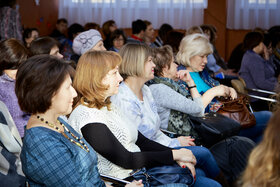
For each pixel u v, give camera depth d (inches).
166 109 107.1
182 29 306.3
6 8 201.3
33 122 61.5
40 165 58.1
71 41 254.7
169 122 108.0
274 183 44.5
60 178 58.6
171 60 111.3
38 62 60.0
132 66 93.7
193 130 108.3
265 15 301.9
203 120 108.2
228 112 123.9
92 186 64.2
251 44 178.2
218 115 112.5
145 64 94.3
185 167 83.5
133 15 306.2
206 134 106.2
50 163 58.2
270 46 189.2
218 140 106.0
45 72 59.4
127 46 95.6
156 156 80.8
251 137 129.3
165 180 78.1
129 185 72.3
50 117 62.2
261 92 174.7
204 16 307.0
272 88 173.0
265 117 131.3
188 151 85.4
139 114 94.4
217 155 105.2
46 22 296.5
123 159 76.5
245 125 122.5
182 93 109.0
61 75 60.3
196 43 123.9
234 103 125.0
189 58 125.5
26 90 59.4
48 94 59.4
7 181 69.2
